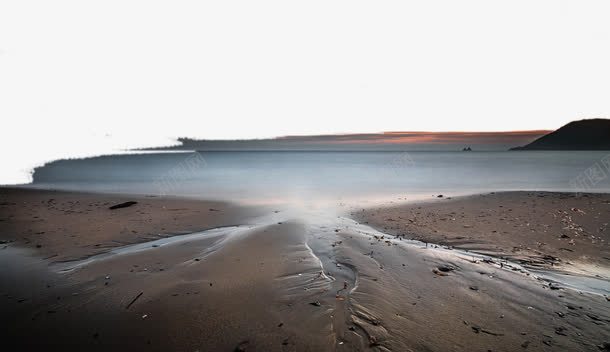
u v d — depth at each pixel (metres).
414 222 9.19
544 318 3.87
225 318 3.91
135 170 36.72
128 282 5.12
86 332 3.72
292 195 16.30
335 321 3.78
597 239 7.20
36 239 7.75
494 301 4.31
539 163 46.03
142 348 3.38
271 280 5.07
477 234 7.79
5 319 4.05
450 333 3.53
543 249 6.62
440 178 26.14
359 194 16.44
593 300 4.37
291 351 3.22
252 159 68.81
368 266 5.62
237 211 11.48
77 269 5.78
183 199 14.54
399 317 3.87
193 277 5.26
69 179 26.80
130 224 9.36
